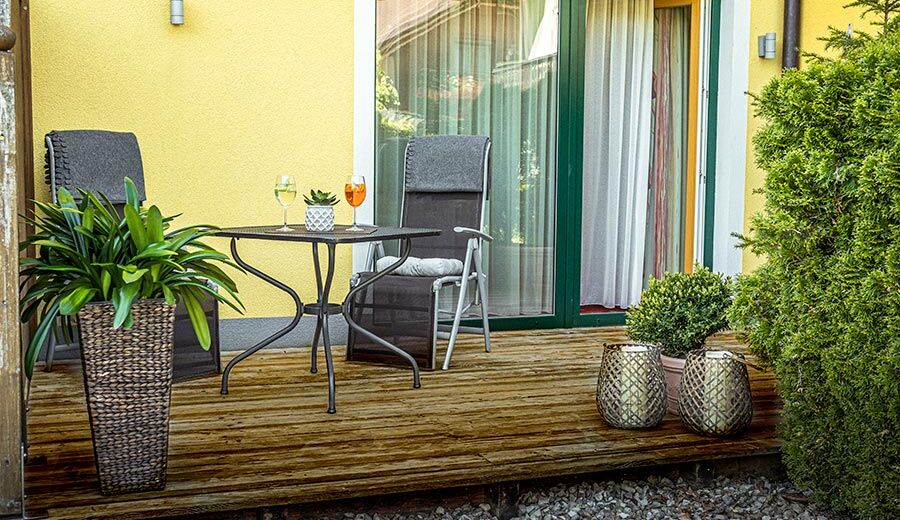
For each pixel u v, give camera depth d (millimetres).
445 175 4824
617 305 5871
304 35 4840
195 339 4070
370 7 4957
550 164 5547
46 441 3061
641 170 5840
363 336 4457
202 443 3064
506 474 2828
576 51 5527
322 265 4969
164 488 2604
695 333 3570
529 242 5531
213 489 2604
